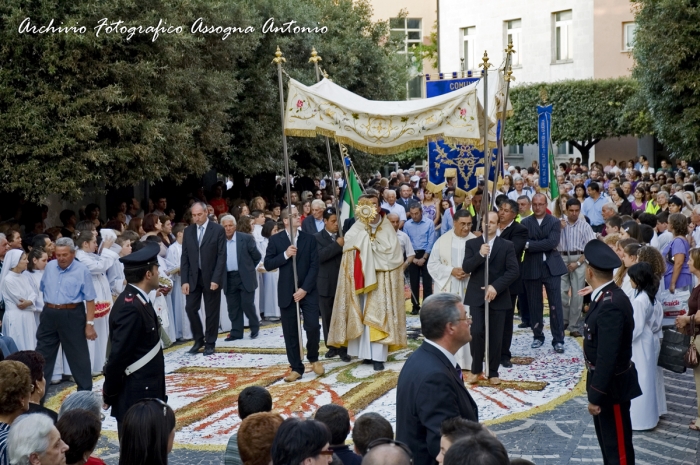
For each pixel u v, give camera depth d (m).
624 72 37.00
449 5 42.34
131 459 4.85
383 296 11.14
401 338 11.21
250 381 10.88
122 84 15.12
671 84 21.81
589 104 34.81
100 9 14.66
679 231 11.66
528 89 36.38
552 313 11.99
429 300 5.27
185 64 17.42
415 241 15.19
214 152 21.30
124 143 15.17
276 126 22.52
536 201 12.05
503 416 9.09
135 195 21.77
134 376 7.19
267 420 4.78
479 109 11.05
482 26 41.25
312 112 10.93
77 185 14.76
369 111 10.70
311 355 10.97
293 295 10.72
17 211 15.56
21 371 5.62
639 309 8.45
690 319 8.52
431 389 4.98
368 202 11.10
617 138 37.84
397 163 41.16
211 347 12.53
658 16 21.44
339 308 11.22
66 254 9.88
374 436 4.95
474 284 10.27
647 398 8.59
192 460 8.10
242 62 22.00
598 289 6.94
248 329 14.55
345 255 11.19
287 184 10.95
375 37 29.20
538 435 8.48
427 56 44.38
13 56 14.27
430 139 10.55
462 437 3.76
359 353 11.29
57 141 14.04
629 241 9.21
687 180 25.59
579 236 12.80
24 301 10.63
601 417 6.91
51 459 4.58
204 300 12.50
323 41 25.92
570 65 38.53
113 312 7.18
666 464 7.64
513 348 12.29
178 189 23.64
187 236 12.48
